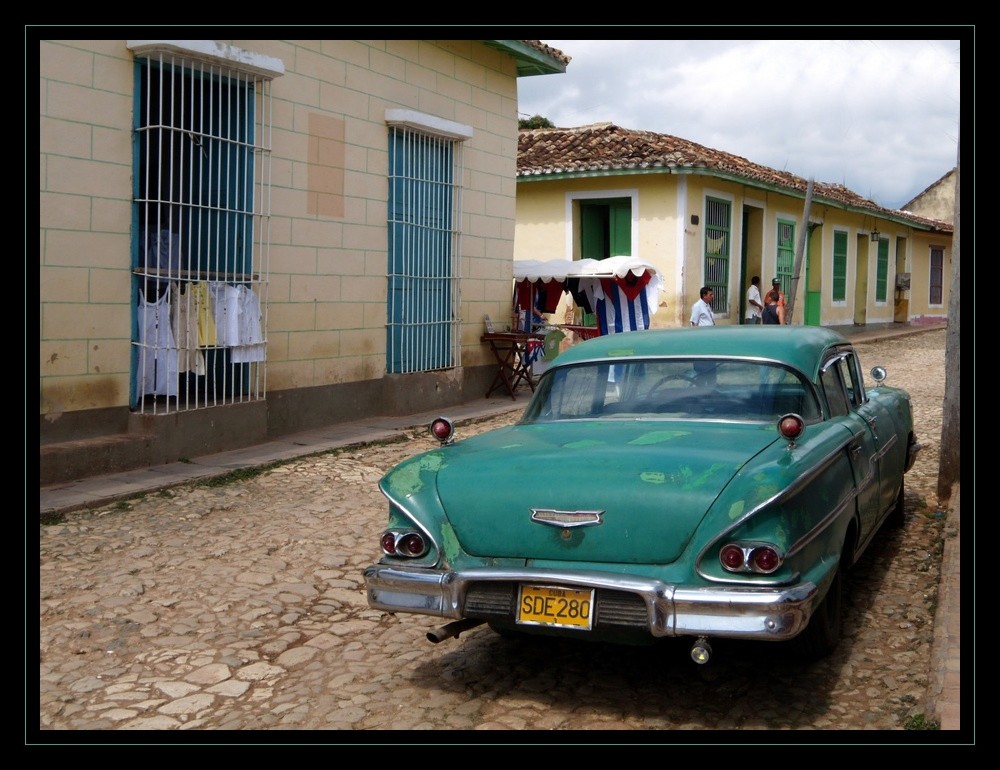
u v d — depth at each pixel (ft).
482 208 41.01
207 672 14.35
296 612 16.90
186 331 26.99
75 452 24.29
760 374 14.87
